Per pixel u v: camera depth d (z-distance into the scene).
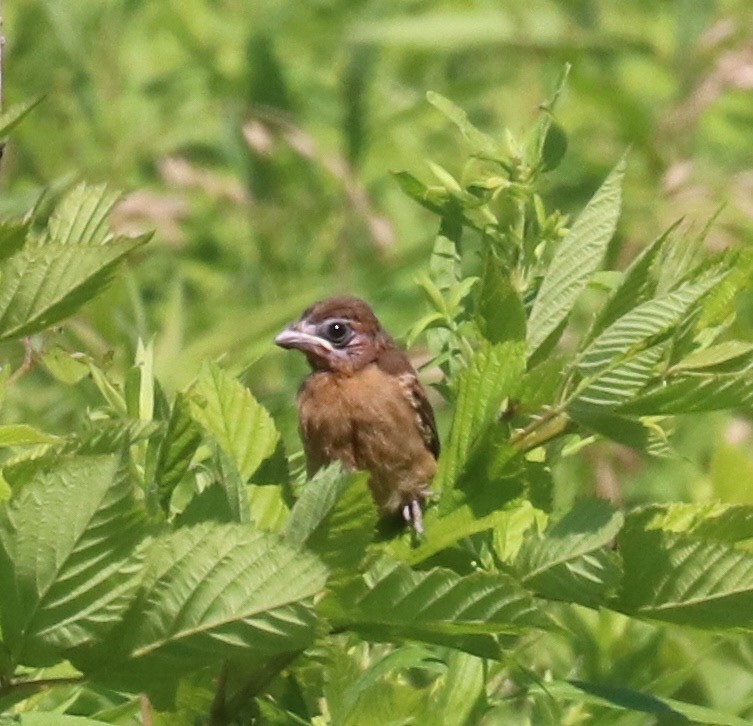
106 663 5.77
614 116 16.34
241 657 5.75
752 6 17.75
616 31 18.22
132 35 18.59
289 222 16.09
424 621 6.26
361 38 16.70
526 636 7.83
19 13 17.20
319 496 5.93
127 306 13.16
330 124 17.95
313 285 15.37
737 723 6.78
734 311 7.26
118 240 6.01
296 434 10.95
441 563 7.04
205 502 6.26
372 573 6.20
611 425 6.73
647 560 6.48
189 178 15.66
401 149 17.05
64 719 6.01
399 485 9.55
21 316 6.03
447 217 8.01
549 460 7.53
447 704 7.21
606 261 14.98
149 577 5.69
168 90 18.05
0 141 6.44
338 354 9.73
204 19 19.02
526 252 7.91
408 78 18.48
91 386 10.03
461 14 17.39
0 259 6.21
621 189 7.00
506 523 7.10
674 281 6.95
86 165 15.93
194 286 15.58
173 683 5.79
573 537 6.43
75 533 5.65
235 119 16.22
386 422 9.53
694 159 16.58
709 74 16.73
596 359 6.71
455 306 7.86
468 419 6.71
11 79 16.78
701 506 6.77
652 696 6.90
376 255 15.82
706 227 7.01
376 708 7.09
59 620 5.72
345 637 7.52
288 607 5.68
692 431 13.45
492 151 8.02
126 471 5.66
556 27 17.59
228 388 7.18
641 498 13.45
